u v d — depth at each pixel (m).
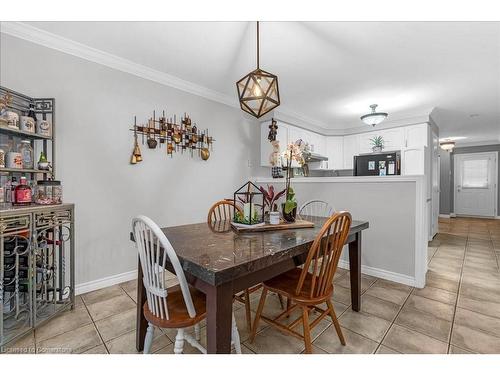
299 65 2.71
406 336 1.68
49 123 2.06
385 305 2.10
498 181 7.19
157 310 1.21
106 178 2.47
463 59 2.57
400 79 3.06
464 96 3.62
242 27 2.03
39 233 1.75
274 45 2.31
